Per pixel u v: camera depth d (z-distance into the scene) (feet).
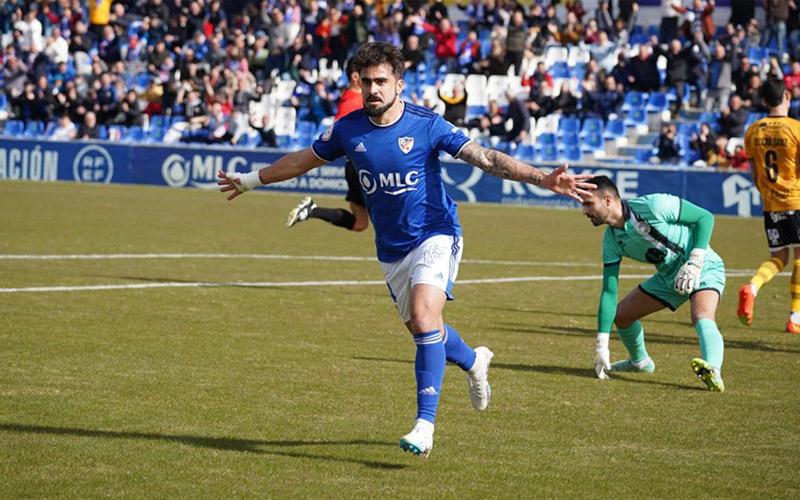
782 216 80.02
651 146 219.82
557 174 42.75
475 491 40.88
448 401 56.34
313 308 86.33
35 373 59.00
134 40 256.93
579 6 243.81
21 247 118.42
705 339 60.80
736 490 41.98
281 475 42.16
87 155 226.79
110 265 107.45
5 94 257.75
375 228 47.34
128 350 66.44
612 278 62.90
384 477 42.34
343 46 237.45
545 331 79.87
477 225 166.40
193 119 232.32
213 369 61.87
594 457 46.34
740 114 205.67
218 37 242.37
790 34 226.99
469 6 265.54
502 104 230.68
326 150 47.14
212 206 183.32
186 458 44.11
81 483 40.34
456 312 87.51
